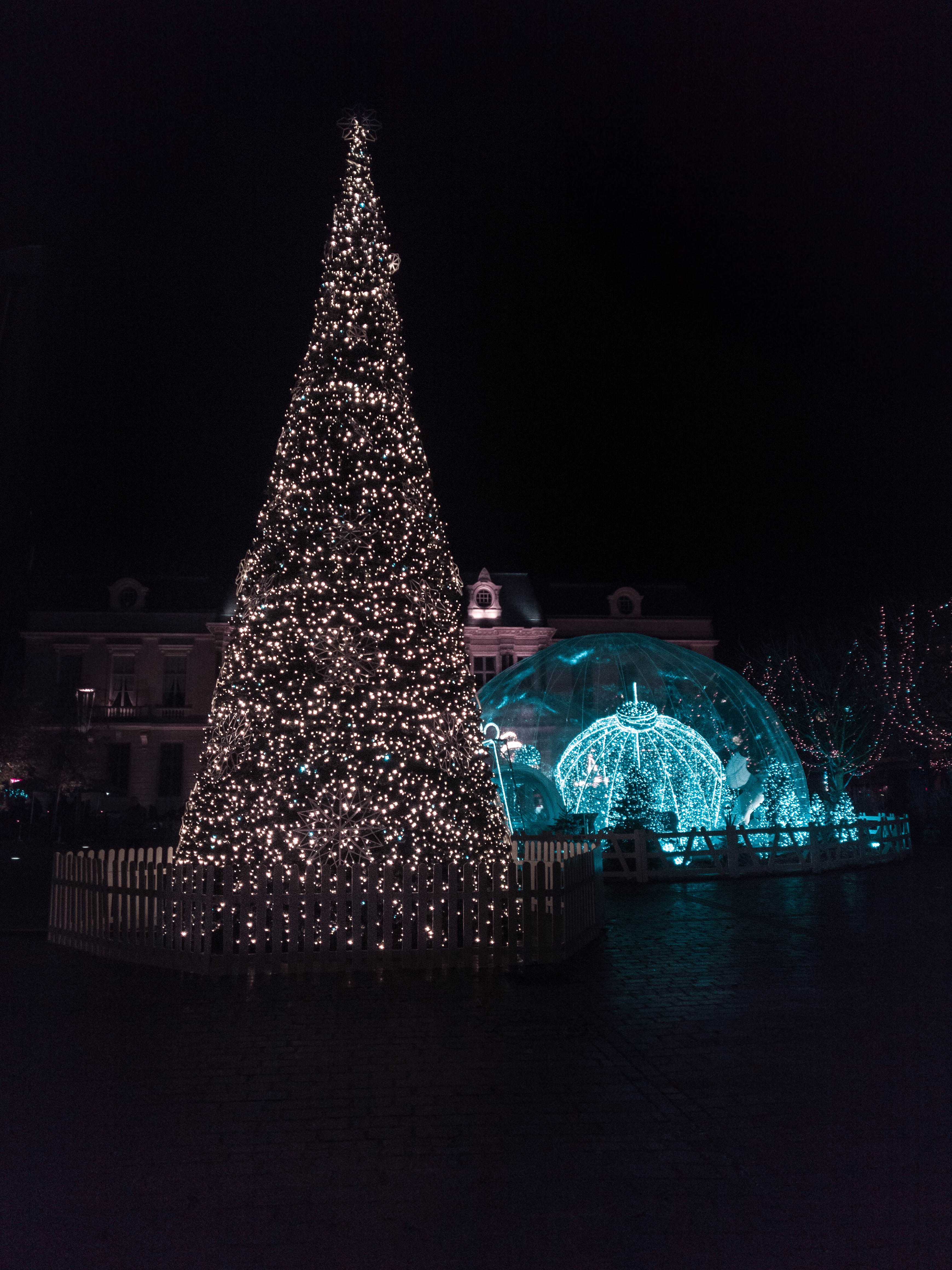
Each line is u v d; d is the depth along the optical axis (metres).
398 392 12.20
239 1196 4.49
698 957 10.23
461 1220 4.23
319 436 11.77
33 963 9.93
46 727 40.91
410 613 11.24
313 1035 7.18
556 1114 5.52
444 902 9.85
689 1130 5.27
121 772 45.97
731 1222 4.20
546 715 24.19
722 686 24.97
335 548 11.27
